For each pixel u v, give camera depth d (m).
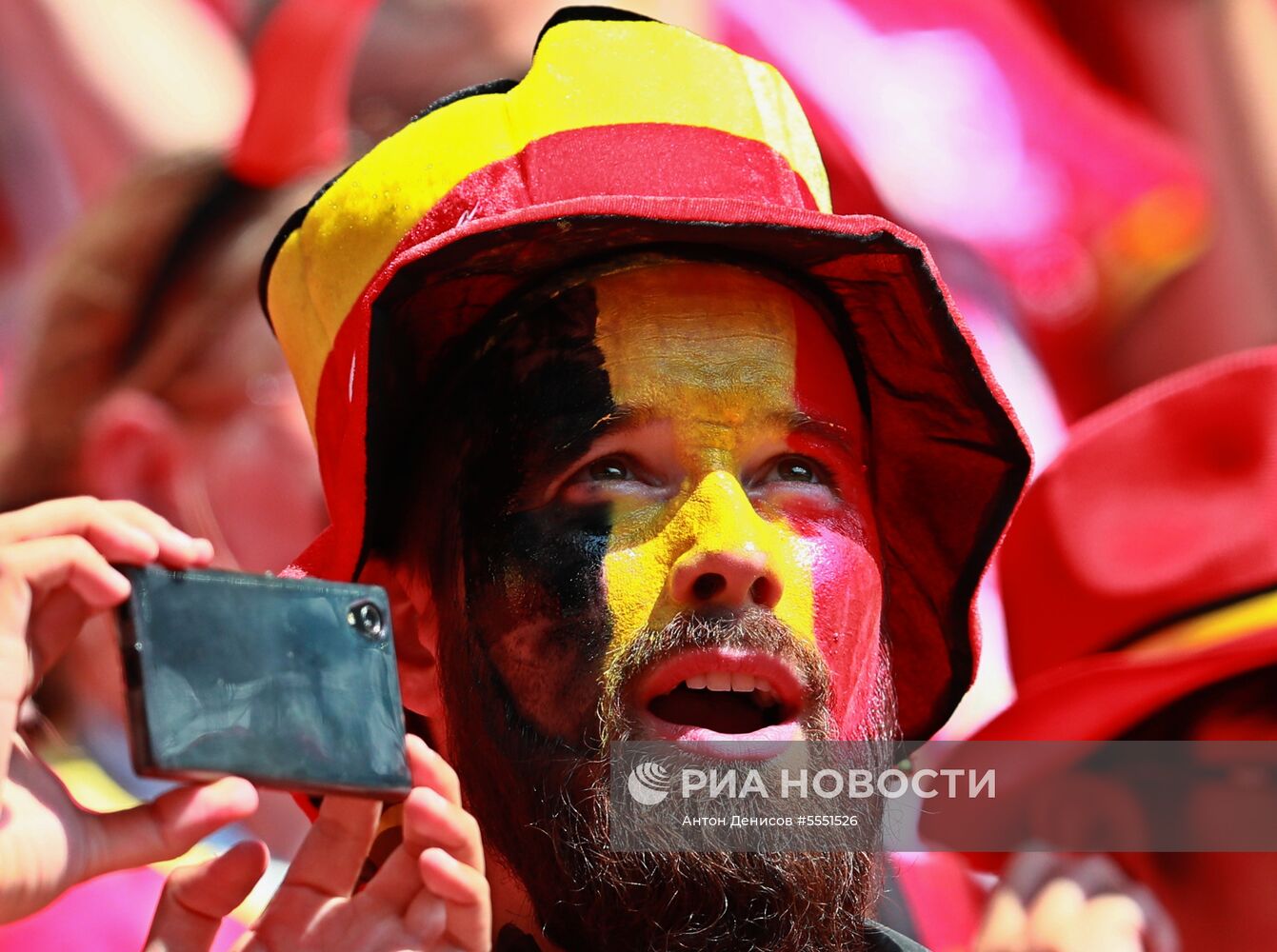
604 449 6.82
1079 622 9.39
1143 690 8.89
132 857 5.60
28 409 9.72
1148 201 13.74
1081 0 14.62
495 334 7.00
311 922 6.01
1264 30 14.32
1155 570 9.21
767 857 6.55
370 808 6.02
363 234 7.07
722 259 7.00
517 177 6.96
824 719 6.65
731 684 6.65
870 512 7.15
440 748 7.21
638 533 6.74
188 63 13.09
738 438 6.84
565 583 6.71
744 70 7.34
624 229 6.75
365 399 6.70
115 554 5.52
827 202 7.42
